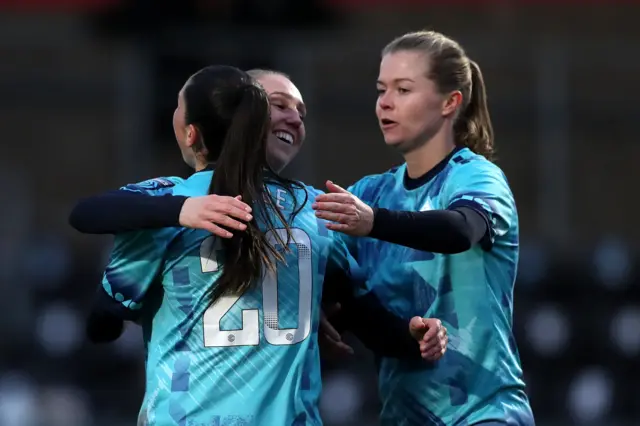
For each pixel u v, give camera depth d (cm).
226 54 3900
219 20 4394
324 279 1166
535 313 3662
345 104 5097
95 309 1118
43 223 5266
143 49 3900
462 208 1112
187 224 1017
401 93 1234
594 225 5475
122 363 3547
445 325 1203
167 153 3966
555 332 3634
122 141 4031
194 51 3894
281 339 1068
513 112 5191
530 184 5241
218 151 1126
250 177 1078
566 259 3919
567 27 6019
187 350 1059
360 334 1241
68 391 3438
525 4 5959
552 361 3619
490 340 1195
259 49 3934
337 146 5141
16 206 5244
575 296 3766
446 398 1199
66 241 4553
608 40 5959
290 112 1283
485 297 1195
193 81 1124
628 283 3803
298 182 1145
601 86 5488
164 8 4444
